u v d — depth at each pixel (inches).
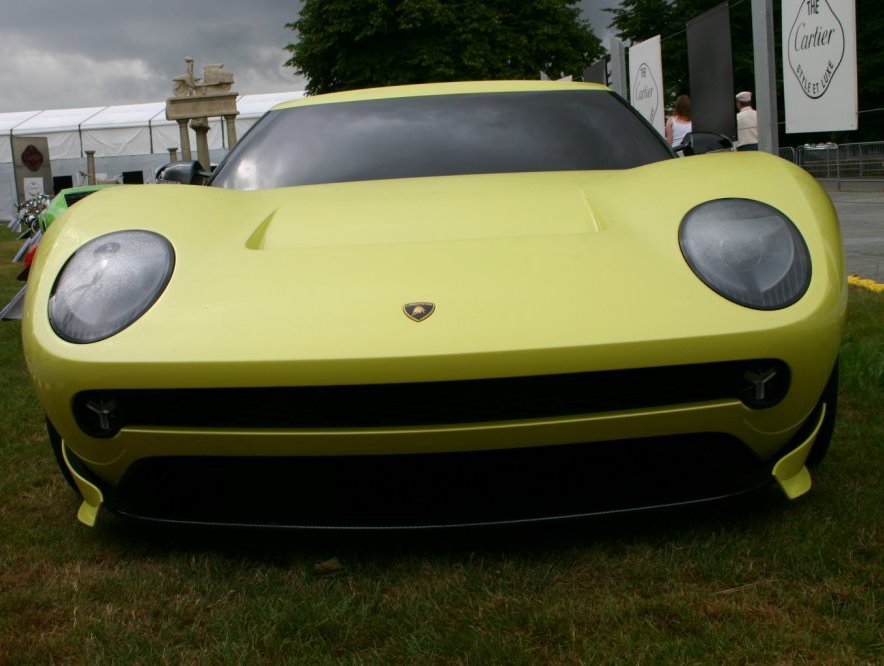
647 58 386.9
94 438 74.4
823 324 71.4
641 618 64.6
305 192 96.6
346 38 1241.4
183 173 122.9
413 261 76.2
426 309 70.6
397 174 104.5
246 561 78.3
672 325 69.4
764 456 77.0
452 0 1261.1
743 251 73.9
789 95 230.7
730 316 70.2
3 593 73.7
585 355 68.1
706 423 71.8
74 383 72.1
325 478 73.5
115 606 70.8
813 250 74.3
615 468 75.5
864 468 91.7
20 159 834.2
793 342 70.3
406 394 69.3
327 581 73.8
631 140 112.0
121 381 70.8
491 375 68.0
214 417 71.6
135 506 80.4
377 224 84.0
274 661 61.9
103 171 1488.7
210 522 76.6
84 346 72.1
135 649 63.9
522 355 67.8
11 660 63.1
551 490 75.9
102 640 65.5
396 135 111.8
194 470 75.9
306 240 82.2
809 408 74.7
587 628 63.7
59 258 80.3
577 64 1332.4
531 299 71.3
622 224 80.7
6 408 139.7
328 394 69.5
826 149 562.9
